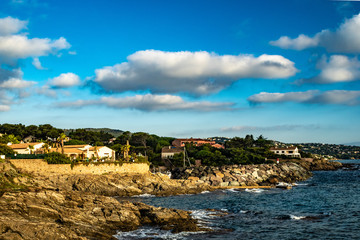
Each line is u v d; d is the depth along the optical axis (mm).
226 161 148500
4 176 66625
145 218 45938
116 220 43812
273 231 42031
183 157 143875
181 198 72500
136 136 181625
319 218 49500
